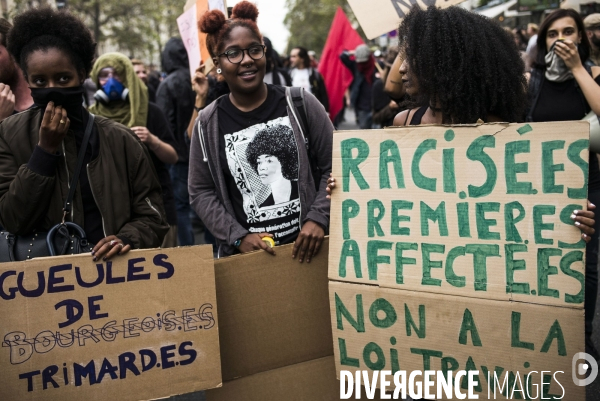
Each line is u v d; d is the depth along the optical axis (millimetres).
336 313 2424
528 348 2141
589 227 2059
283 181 2758
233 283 2576
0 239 2449
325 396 2680
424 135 2271
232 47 2691
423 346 2291
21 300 2256
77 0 25078
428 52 2326
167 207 4258
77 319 2303
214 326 2414
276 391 2654
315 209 2688
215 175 2807
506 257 2158
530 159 2133
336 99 9391
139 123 4219
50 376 2281
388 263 2326
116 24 31391
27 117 2475
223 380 2625
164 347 2373
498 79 2328
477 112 2330
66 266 2293
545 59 3498
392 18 3273
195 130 2838
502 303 2160
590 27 5027
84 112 2512
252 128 2760
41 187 2314
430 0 3219
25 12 2369
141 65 7969
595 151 3273
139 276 2355
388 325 2342
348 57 9320
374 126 6293
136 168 2590
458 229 2223
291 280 2631
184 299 2387
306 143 2783
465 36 2307
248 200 2771
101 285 2324
